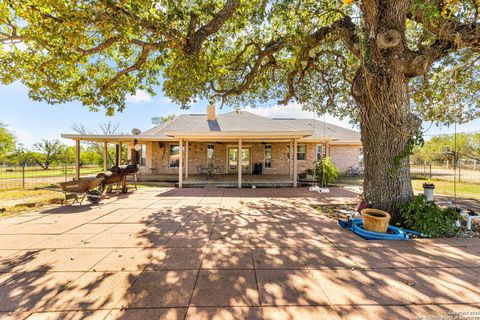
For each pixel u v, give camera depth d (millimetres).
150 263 3062
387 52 4523
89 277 2699
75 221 5109
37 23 3785
